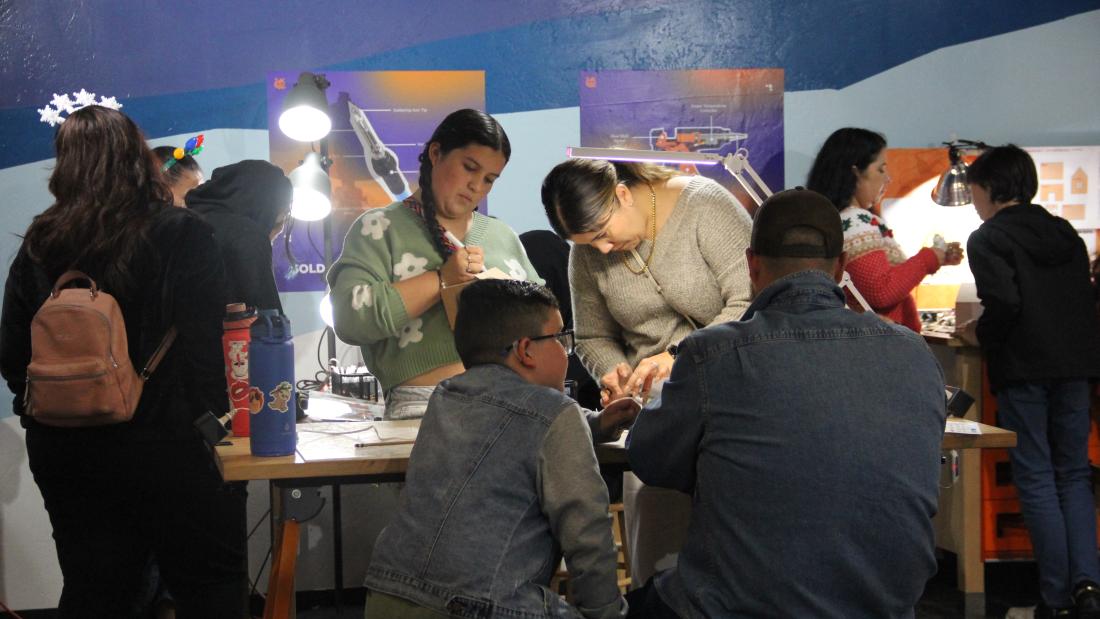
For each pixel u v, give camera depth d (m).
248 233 2.89
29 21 3.63
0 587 3.70
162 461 2.19
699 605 1.68
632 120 3.95
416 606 1.69
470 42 3.85
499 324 1.85
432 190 2.36
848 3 4.04
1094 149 4.14
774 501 1.62
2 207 3.64
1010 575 4.08
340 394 3.28
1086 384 3.46
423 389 2.36
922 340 1.73
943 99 4.11
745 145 4.02
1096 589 3.35
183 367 2.24
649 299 2.53
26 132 3.64
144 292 2.19
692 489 1.80
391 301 2.23
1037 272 3.41
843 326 1.70
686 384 1.72
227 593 2.29
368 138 3.79
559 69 3.91
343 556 3.88
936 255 3.55
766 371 1.65
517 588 1.68
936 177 4.11
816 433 1.62
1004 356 3.45
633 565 2.47
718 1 3.97
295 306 3.82
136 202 2.21
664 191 2.51
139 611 3.21
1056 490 3.49
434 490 1.73
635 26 3.94
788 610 1.61
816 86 4.04
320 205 3.38
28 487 3.70
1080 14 4.14
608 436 2.02
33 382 2.09
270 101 3.76
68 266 2.18
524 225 3.93
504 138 2.33
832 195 3.62
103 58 3.67
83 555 2.21
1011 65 4.13
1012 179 3.50
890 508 1.62
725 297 2.47
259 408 1.94
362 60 3.80
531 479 1.73
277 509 2.28
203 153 3.74
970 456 3.68
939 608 3.70
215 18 3.72
